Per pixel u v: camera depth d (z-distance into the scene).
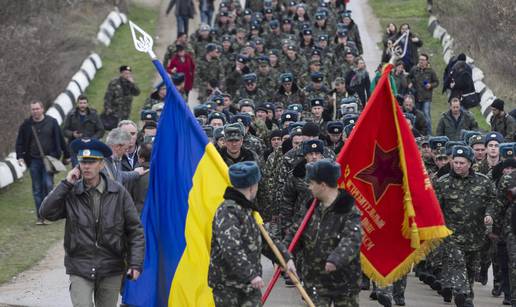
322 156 18.47
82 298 14.12
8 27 41.81
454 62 37.59
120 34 56.28
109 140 17.05
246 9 48.88
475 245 19.12
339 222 13.76
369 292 20.59
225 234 12.95
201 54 42.03
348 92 35.38
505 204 18.97
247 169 13.17
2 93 34.34
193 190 15.21
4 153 33.53
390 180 15.51
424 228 15.38
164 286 15.29
